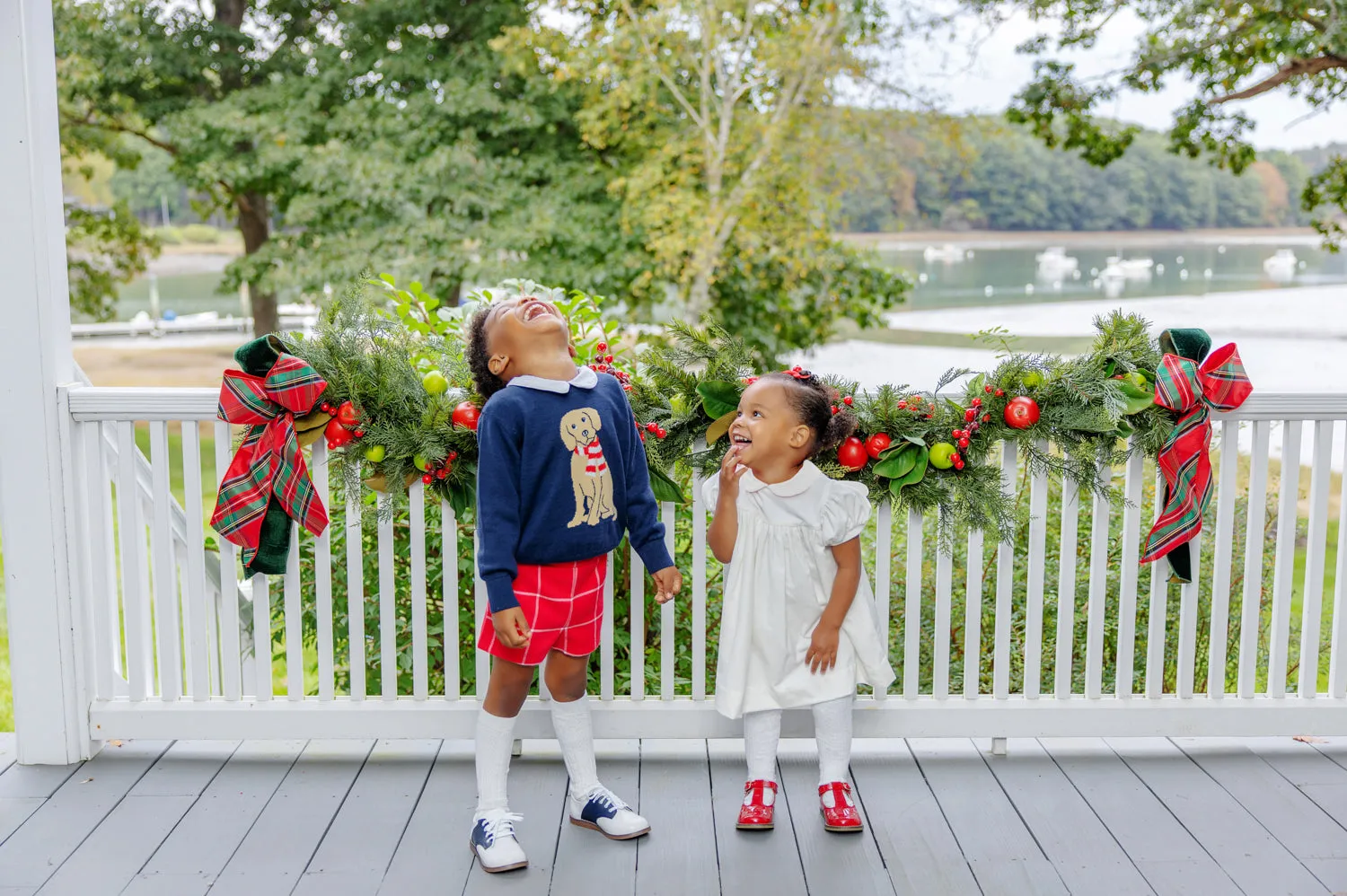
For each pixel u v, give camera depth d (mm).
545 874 2191
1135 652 3385
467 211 10172
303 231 11469
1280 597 2633
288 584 2580
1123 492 3279
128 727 2631
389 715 2623
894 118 9883
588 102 10070
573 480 2113
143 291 16609
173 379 13961
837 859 2246
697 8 9484
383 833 2346
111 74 11438
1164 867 2215
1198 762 2689
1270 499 3668
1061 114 10141
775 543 2330
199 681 2623
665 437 2498
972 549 2580
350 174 10047
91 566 2604
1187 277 15703
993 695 2668
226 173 10648
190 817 2402
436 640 3049
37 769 2613
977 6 9453
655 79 9914
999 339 2752
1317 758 2713
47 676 2590
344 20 11281
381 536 2545
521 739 2643
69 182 14828
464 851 2275
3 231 2406
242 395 2314
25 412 2477
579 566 2186
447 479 2482
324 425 2441
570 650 2230
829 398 2336
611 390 2242
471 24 11281
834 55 9477
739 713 2350
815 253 10305
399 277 9867
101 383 13734
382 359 2455
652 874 2188
